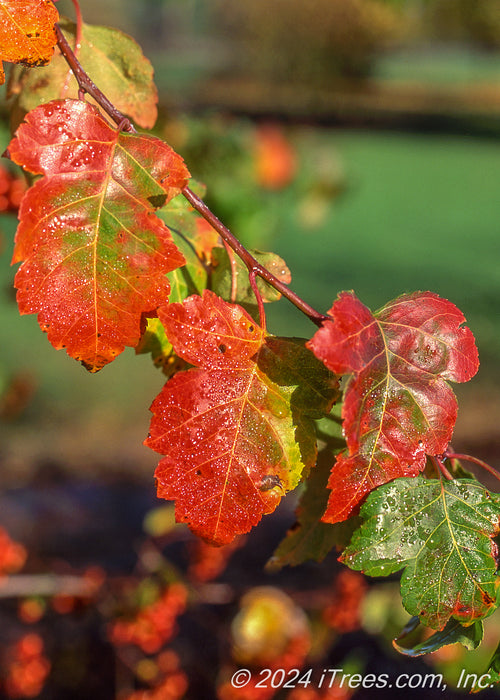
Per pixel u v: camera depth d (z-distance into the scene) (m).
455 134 11.29
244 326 0.48
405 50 15.78
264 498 0.48
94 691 1.61
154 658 1.67
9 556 1.41
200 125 1.45
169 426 0.48
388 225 6.46
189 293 0.53
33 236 0.47
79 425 2.96
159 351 0.54
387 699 1.48
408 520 0.48
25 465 2.65
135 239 0.47
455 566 0.48
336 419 0.54
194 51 18.22
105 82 0.56
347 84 12.44
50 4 0.49
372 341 0.48
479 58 17.12
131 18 18.08
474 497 0.49
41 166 0.47
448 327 0.49
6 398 1.73
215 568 1.60
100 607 1.46
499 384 3.16
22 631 1.73
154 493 2.54
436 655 1.32
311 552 0.56
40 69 0.55
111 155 0.48
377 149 9.88
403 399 0.48
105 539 2.21
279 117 10.20
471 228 6.36
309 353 0.49
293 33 11.88
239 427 0.48
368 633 1.75
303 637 1.44
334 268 4.96
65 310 0.47
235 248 0.49
